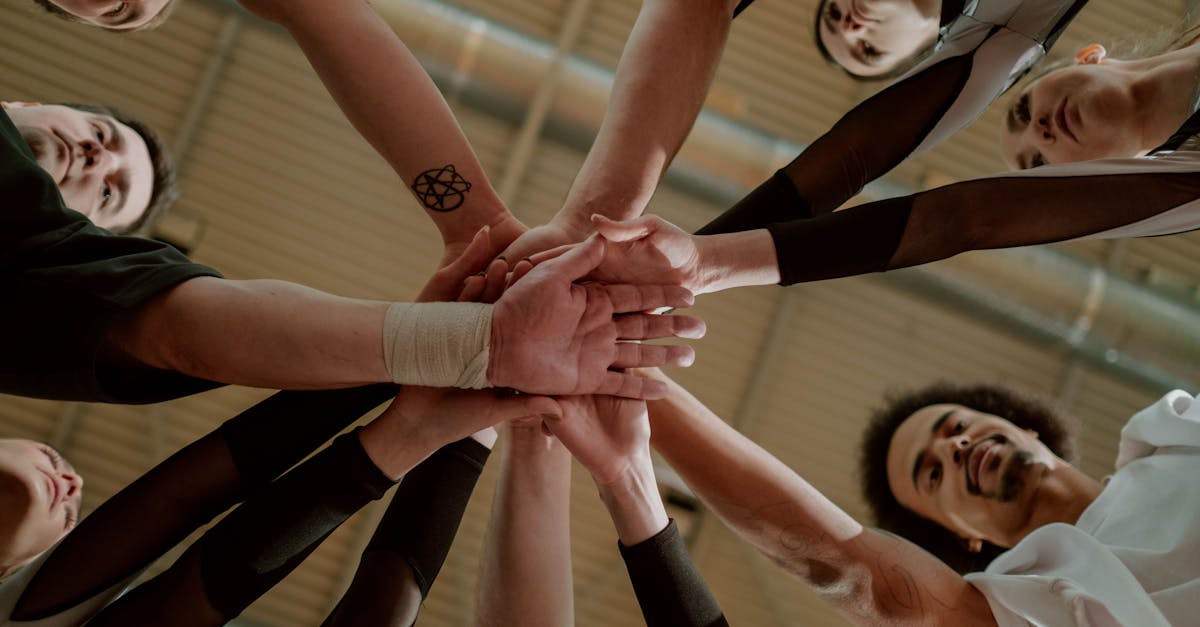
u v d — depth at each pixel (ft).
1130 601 6.04
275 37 14.93
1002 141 8.21
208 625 6.09
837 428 15.64
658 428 7.14
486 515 15.08
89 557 6.19
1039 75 8.24
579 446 6.58
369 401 6.80
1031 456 8.21
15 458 8.48
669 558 6.62
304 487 6.24
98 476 15.01
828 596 6.93
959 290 15.15
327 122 15.26
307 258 15.29
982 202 6.54
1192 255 15.19
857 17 8.57
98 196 8.79
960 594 6.73
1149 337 14.92
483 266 7.09
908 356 15.69
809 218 6.91
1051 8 7.37
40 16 14.73
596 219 6.24
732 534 15.42
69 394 6.07
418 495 6.98
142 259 6.22
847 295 15.67
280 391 6.74
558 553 7.13
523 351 6.21
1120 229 6.63
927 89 7.47
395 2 13.99
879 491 8.93
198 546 6.24
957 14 7.45
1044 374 15.53
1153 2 14.33
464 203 7.32
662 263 6.48
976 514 8.32
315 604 14.83
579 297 6.35
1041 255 14.94
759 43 15.21
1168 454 7.17
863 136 7.43
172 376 6.45
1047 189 6.56
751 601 15.57
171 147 14.90
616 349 6.59
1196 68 7.23
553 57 14.39
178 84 14.96
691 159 14.42
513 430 7.25
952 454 8.37
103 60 14.85
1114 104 7.43
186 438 15.17
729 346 15.65
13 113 8.44
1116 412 15.51
